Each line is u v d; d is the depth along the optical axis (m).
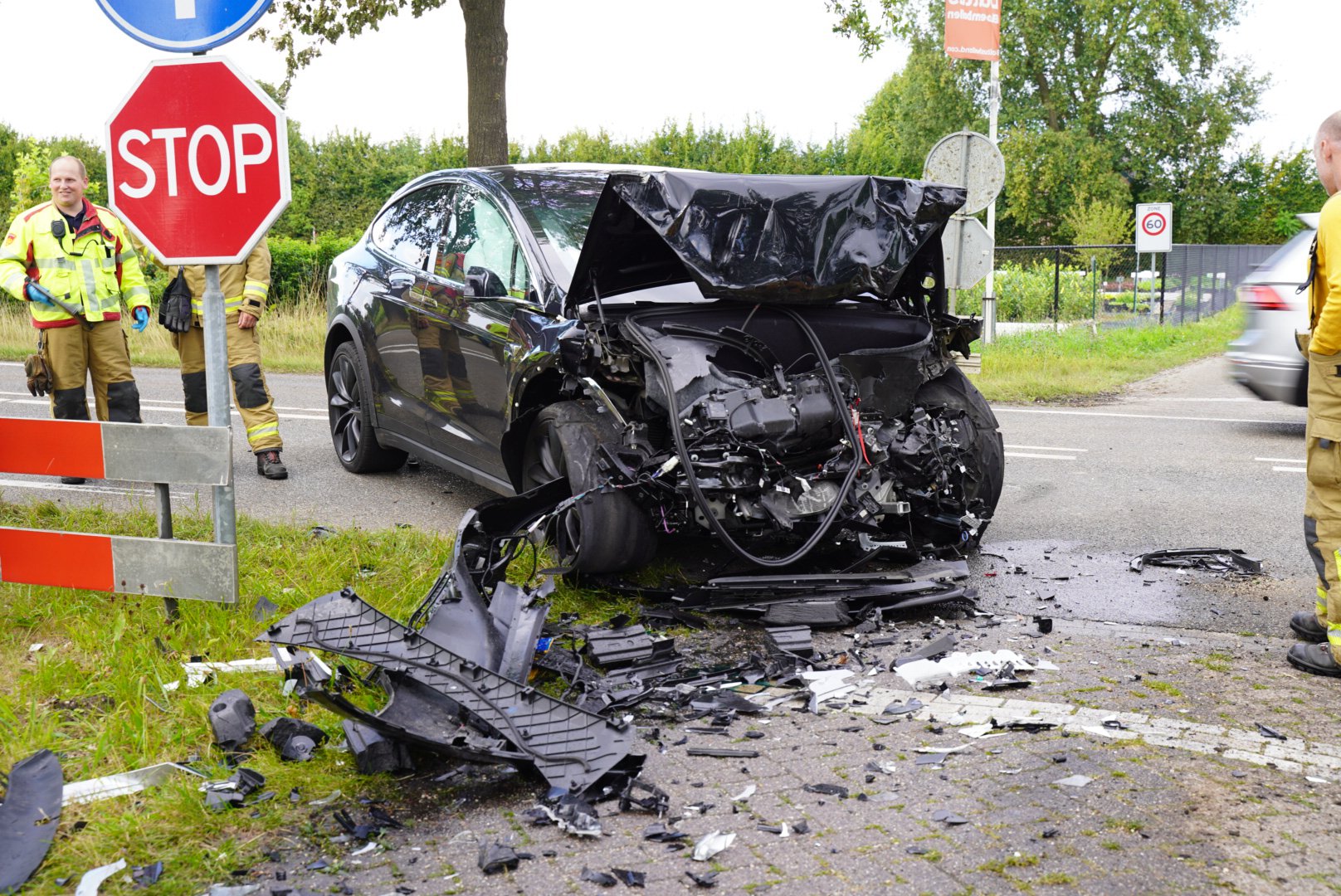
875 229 5.19
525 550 5.32
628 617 4.62
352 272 7.69
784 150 35.53
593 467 4.83
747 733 3.54
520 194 6.21
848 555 5.11
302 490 7.24
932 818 2.95
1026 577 5.42
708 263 4.90
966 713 3.69
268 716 3.61
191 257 4.24
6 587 4.74
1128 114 46.94
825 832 2.88
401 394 6.95
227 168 4.16
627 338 4.85
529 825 2.95
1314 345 4.01
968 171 12.26
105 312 7.02
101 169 36.94
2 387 12.21
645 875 2.68
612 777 3.16
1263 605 4.95
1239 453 8.73
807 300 5.08
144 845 2.83
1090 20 45.44
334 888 2.65
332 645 3.32
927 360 5.29
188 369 7.47
